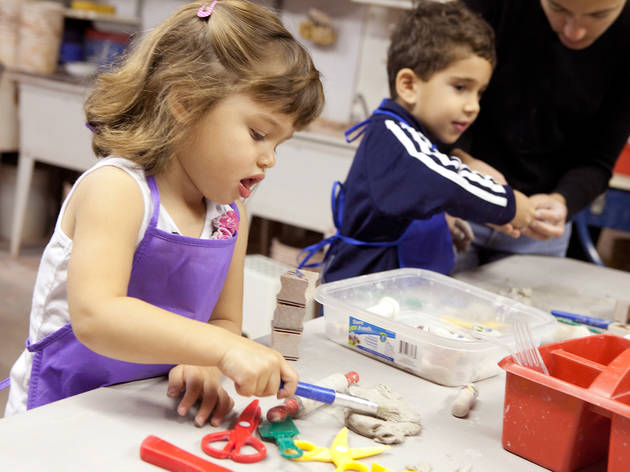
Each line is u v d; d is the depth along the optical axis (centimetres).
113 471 54
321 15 284
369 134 125
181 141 68
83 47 334
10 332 226
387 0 254
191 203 77
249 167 68
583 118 153
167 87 68
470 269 151
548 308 117
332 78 294
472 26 124
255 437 62
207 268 75
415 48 126
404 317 96
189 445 60
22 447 56
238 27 68
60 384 77
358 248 130
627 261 326
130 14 343
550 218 123
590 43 142
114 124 73
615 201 254
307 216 247
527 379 62
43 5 294
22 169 308
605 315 116
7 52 302
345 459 59
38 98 295
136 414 64
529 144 154
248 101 66
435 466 61
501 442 66
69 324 75
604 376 60
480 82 126
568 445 60
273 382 61
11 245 322
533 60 147
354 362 83
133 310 62
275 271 213
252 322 206
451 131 130
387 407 67
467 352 76
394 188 114
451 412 72
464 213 111
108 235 66
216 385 68
